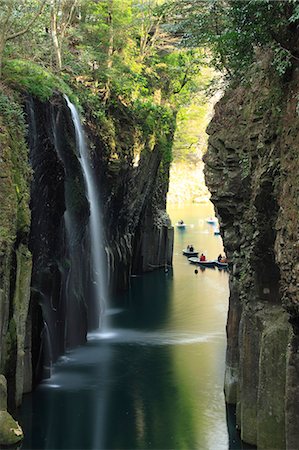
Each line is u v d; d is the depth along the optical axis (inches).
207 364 895.7
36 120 818.2
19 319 676.1
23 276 687.7
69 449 623.8
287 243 494.3
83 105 1127.6
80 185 1001.5
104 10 1302.9
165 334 1077.1
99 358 930.7
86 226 1067.3
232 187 663.8
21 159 725.9
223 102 711.7
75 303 997.8
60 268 917.8
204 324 1147.3
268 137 567.5
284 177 522.0
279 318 572.1
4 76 807.1
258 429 564.1
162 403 741.9
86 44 1279.5
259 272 607.2
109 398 760.3
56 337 899.4
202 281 1581.0
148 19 1409.9
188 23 737.6
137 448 623.2
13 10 876.0
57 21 1208.2
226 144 669.3
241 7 573.3
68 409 721.0
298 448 496.7
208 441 638.5
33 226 806.5
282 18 534.6
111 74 1248.8
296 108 492.4
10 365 652.7
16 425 584.4
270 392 554.3
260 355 567.5
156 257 1736.0
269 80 596.7
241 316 676.7
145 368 878.4
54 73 1075.3
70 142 959.6
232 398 727.7
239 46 649.6
